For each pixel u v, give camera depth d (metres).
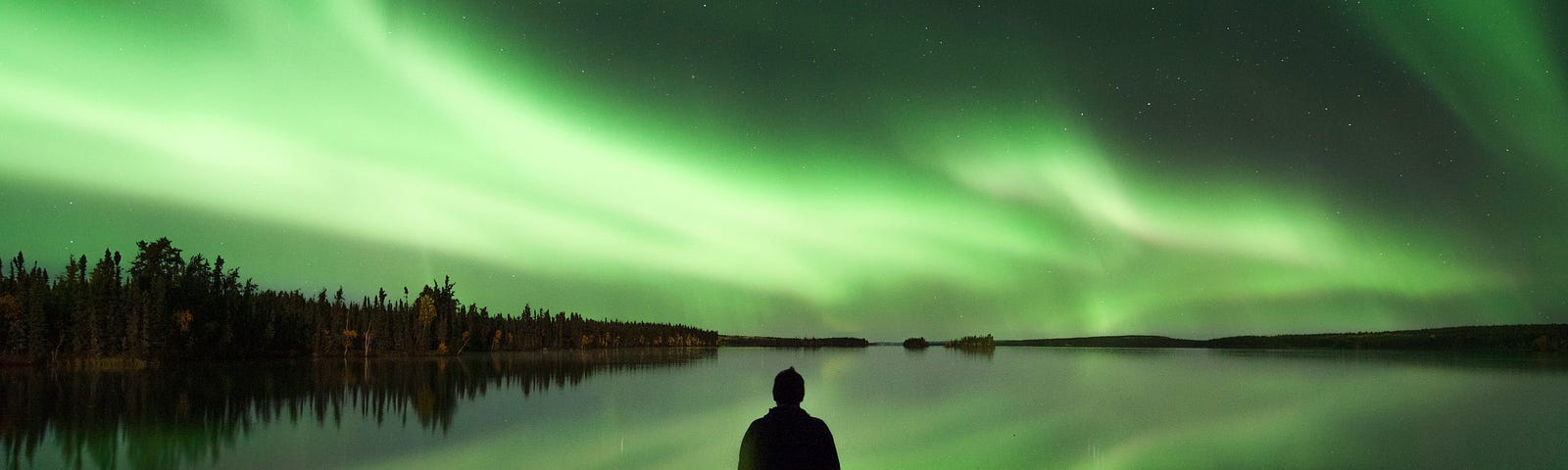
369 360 123.25
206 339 116.25
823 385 54.59
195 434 26.39
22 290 106.44
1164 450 22.56
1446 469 19.23
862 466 19.98
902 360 121.00
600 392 46.75
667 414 32.78
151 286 120.00
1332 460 20.66
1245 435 26.12
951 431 27.50
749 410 34.50
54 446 23.39
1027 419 31.39
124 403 39.06
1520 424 28.78
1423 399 40.84
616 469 19.50
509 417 31.53
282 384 56.78
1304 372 72.56
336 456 21.36
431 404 37.91
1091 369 81.94
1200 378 62.28
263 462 20.42
